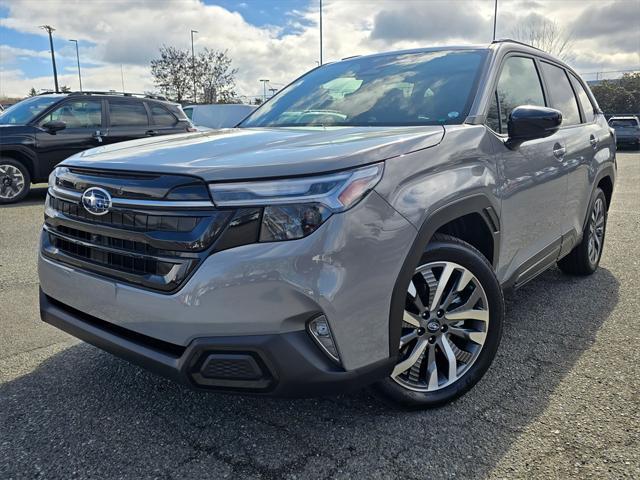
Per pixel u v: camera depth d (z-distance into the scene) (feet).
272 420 8.26
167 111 35.91
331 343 6.71
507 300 13.64
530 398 8.83
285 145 7.69
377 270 6.88
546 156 10.98
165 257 6.74
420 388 8.28
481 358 8.87
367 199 6.79
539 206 10.82
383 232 6.91
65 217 8.05
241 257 6.39
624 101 171.22
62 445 7.67
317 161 6.62
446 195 7.81
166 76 115.55
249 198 6.43
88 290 7.69
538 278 15.46
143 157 7.55
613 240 20.35
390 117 9.99
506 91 10.62
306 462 7.26
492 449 7.49
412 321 7.95
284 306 6.41
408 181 7.34
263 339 6.47
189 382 6.81
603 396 8.85
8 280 15.84
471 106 9.54
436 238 8.13
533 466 7.11
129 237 7.04
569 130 12.78
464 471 7.06
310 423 8.16
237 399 8.87
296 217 6.41
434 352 8.40
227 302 6.44
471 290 8.64
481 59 10.62
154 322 6.93
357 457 7.36
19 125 30.66
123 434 7.93
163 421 8.27
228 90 119.65
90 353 10.73
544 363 10.09
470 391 9.05
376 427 8.04
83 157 8.40
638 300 13.46
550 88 12.73
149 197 6.86
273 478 6.96
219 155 7.28
